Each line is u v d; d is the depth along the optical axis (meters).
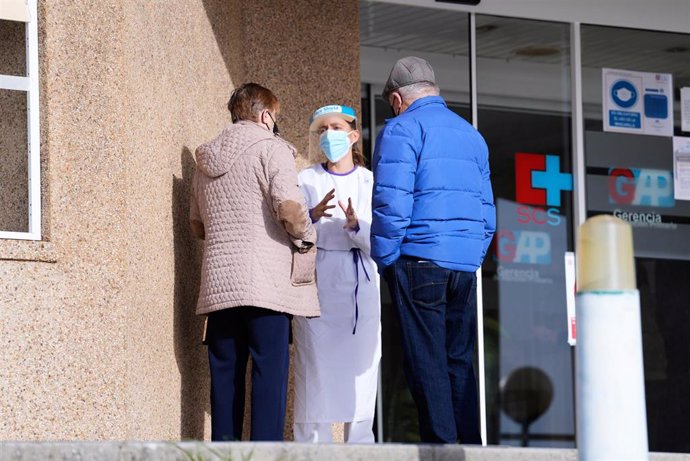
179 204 10.01
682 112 13.70
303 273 9.13
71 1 8.96
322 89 11.95
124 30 9.04
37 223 8.75
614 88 13.55
